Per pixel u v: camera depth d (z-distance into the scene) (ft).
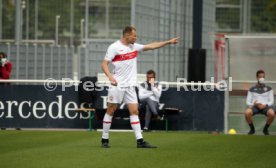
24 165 110.11
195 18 179.42
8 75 190.60
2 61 190.19
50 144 139.33
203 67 177.88
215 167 110.01
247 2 246.68
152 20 192.75
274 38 186.50
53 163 112.27
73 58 260.21
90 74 194.59
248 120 167.63
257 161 116.57
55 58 242.78
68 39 323.98
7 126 175.42
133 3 179.63
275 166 111.45
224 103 172.14
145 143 132.98
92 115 173.88
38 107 175.01
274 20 257.75
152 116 169.58
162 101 172.24
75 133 162.71
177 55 210.18
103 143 134.00
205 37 228.84
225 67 174.70
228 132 171.83
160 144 139.13
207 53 233.76
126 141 144.36
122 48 131.75
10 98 175.11
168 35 204.33
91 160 115.65
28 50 223.30
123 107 171.63
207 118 172.24
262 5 251.19
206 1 227.81
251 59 190.08
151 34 191.93
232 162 115.24
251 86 172.14
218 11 249.55
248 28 246.88
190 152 126.82
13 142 143.02
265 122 172.24
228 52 174.70
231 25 249.14
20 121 175.42
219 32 249.14
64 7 321.52
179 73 212.23
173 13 207.62
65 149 130.11
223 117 172.45
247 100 168.14
